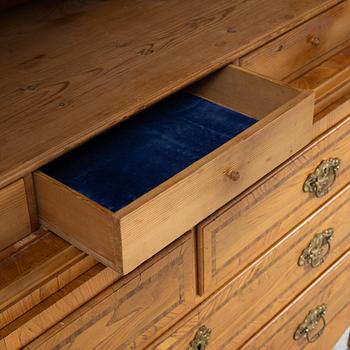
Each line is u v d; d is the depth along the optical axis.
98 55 1.17
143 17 1.28
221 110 1.18
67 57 1.17
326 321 1.64
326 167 1.32
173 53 1.16
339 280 1.59
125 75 1.11
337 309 1.66
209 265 1.16
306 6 1.30
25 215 0.97
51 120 1.01
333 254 1.52
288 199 1.27
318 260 1.46
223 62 1.14
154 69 1.12
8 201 0.94
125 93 1.07
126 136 1.12
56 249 0.96
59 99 1.06
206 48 1.17
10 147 0.96
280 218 1.28
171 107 1.19
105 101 1.05
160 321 1.13
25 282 0.92
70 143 0.97
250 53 1.21
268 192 1.20
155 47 1.18
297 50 1.31
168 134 1.12
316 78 1.34
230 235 1.17
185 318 1.17
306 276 1.46
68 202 0.92
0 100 1.06
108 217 0.86
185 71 1.11
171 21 1.26
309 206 1.35
